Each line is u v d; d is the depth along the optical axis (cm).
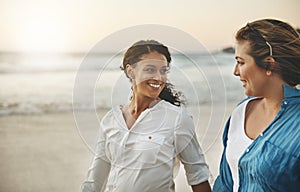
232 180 112
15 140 298
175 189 132
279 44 99
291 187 96
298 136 95
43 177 277
